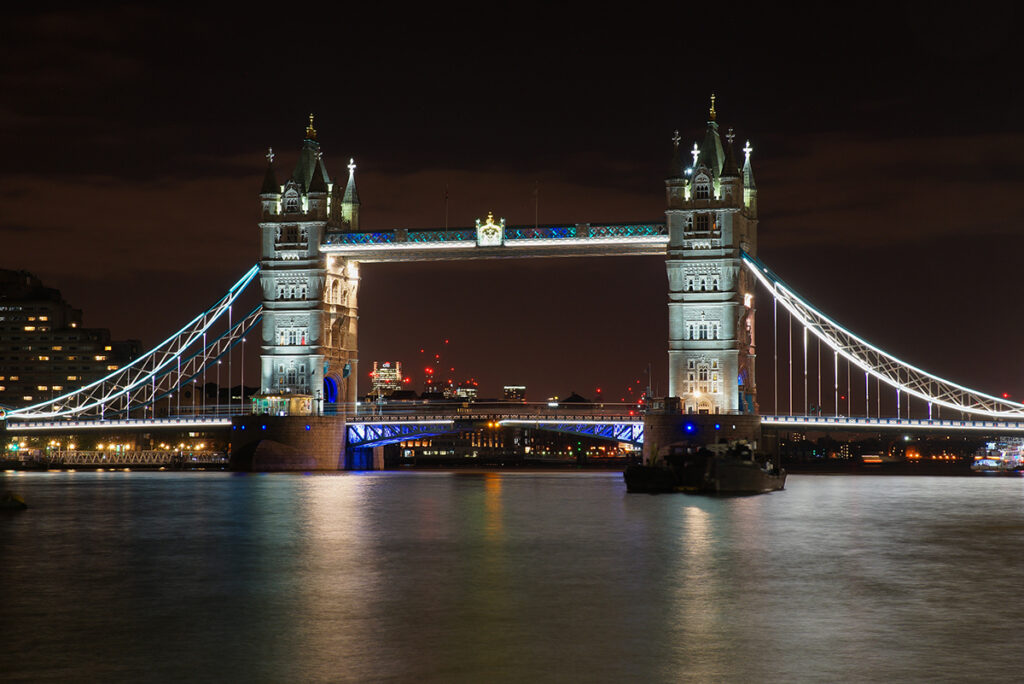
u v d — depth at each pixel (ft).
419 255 627.46
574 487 503.61
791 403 595.47
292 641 152.35
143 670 138.31
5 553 239.30
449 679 133.90
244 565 220.43
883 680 133.18
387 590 190.19
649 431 563.48
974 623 163.02
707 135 585.22
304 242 630.74
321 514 334.65
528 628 159.74
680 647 148.46
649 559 227.20
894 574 207.72
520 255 609.83
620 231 586.45
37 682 133.49
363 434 646.33
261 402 629.92
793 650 146.72
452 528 289.33
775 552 238.48
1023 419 600.80
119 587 194.18
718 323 571.28
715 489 448.65
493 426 640.58
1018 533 278.26
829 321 591.78
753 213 613.52
